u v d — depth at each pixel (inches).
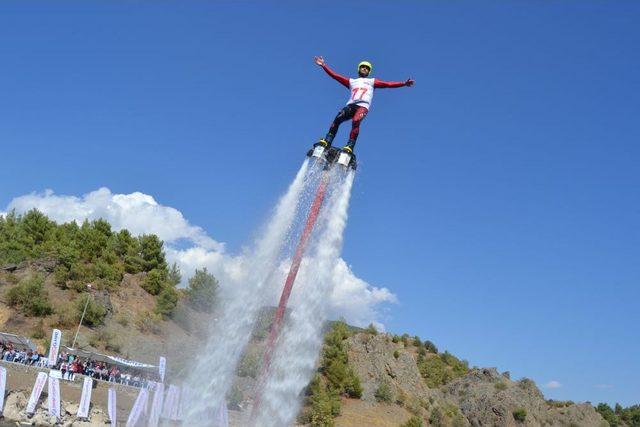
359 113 744.3
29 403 1632.6
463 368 5378.9
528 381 4798.2
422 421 3521.2
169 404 1695.4
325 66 779.4
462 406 4392.2
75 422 1705.2
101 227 4259.4
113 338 2955.2
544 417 4544.8
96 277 3602.4
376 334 4370.1
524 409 4227.4
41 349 2554.1
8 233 3878.0
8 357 2127.2
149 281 3831.2
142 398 1686.8
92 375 2309.3
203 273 3966.5
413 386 4001.0
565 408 5027.1
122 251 4131.4
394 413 3481.8
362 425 3132.4
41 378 1658.5
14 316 2859.3
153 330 3307.1
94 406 1887.3
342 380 3538.4
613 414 5629.9
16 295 2962.6
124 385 2285.9
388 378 3843.5
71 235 4015.8
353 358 3917.3
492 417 4205.2
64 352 2402.8
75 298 3211.1
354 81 764.0
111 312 3265.3
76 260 3550.7
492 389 4562.0
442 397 4461.1
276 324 729.6
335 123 759.7
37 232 3951.8
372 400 3570.4
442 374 5039.4
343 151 741.3
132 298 3602.4
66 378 2139.5
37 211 4062.5
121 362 2497.5
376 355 3966.5
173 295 3663.9
